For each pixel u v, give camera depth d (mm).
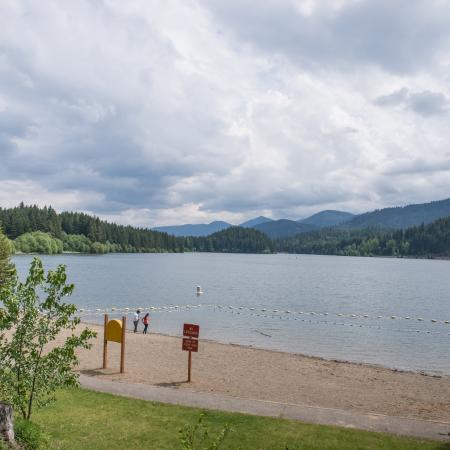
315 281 108250
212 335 39625
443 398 21094
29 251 179500
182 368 23938
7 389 11102
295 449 12414
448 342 39281
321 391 20875
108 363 24109
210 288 86500
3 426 9922
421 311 60688
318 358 29141
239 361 26594
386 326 47531
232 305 62344
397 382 23766
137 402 16234
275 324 46875
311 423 14680
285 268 165375
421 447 12891
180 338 34094
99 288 80188
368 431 14133
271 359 27656
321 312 57344
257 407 16406
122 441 12609
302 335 40938
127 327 43062
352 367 26828
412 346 37219
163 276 112062
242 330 42750
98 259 179250
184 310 56250
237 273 132000
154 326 44312
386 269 167250
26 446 10500
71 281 91188
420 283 106562
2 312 10984
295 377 23406
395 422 15297
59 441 12102
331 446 12711
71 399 16203
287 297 73812
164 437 13008
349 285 99125
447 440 13711
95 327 38062
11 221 188375
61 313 11586
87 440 12539
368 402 19547
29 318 11078
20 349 11070
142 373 22094
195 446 12430
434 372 28375
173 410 15453
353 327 46344
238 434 13414
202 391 19328
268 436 13312
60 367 11391
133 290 78562
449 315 57375
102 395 16969
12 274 11312
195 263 186375
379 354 33844
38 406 11906
